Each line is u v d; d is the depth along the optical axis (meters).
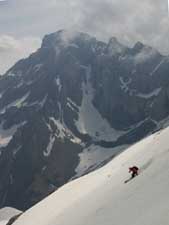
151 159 58.12
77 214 56.19
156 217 29.73
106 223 37.91
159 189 37.84
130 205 38.91
